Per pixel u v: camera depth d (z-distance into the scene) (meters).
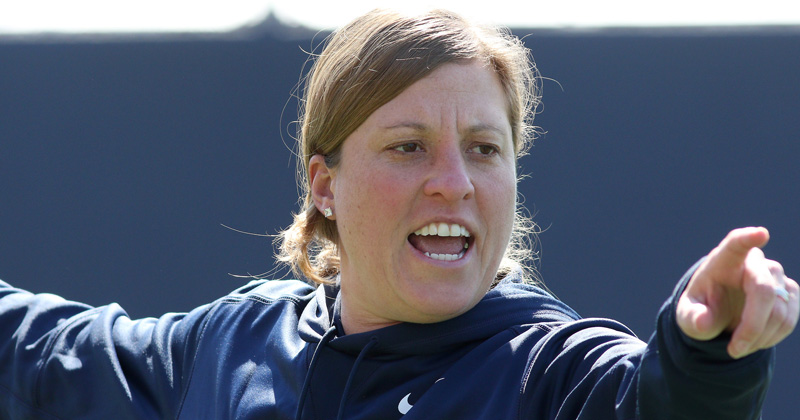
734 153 17.47
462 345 6.07
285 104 17.55
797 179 17.30
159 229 18.14
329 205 6.60
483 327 6.04
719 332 4.01
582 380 5.18
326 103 6.29
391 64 5.96
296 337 6.79
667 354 4.25
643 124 17.66
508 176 6.11
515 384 5.61
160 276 18.00
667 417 4.32
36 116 18.41
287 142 18.30
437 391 5.78
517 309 6.16
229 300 7.49
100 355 7.43
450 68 6.01
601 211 17.56
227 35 18.52
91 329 7.68
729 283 3.90
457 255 6.02
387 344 6.07
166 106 18.39
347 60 6.18
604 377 4.94
